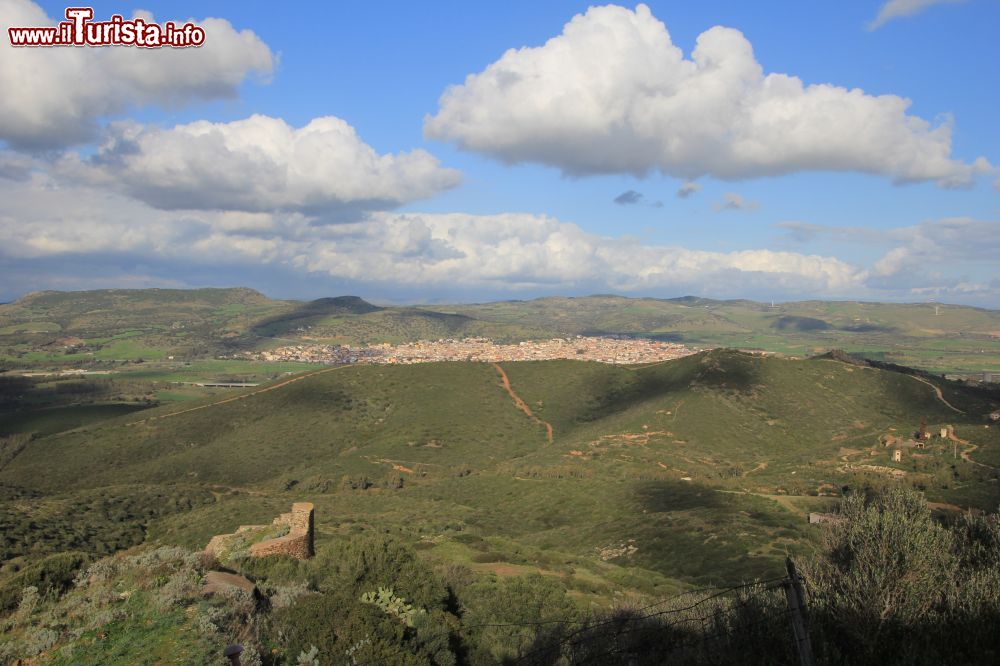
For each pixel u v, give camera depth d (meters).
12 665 11.01
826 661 10.30
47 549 46.69
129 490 76.94
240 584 15.44
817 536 39.41
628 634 15.35
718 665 11.68
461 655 16.97
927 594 11.67
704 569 37.19
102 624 12.20
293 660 12.59
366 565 19.30
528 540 53.75
